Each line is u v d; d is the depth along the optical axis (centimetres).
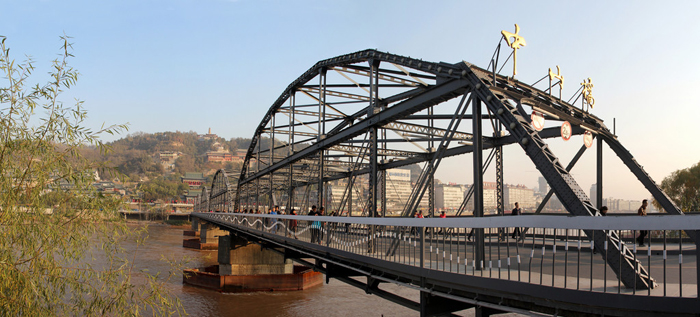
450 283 929
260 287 3534
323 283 3859
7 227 818
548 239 2225
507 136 2036
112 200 951
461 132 2155
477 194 1184
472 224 849
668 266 1193
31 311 822
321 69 2739
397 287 3506
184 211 15488
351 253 1340
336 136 2316
